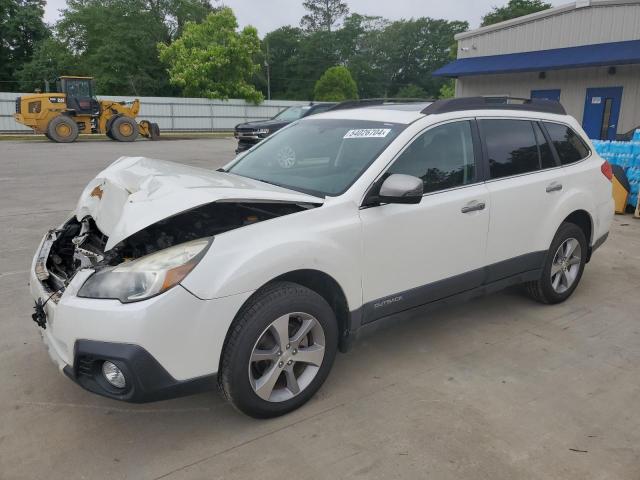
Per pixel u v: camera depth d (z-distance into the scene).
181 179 3.16
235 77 38.56
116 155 17.66
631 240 7.02
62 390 3.32
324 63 77.81
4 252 6.17
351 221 3.14
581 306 4.74
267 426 2.97
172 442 2.84
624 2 13.95
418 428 2.96
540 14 15.92
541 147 4.39
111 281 2.56
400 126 3.60
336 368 3.62
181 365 2.58
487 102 4.13
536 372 3.59
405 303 3.51
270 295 2.84
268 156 4.05
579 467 2.67
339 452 2.76
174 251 2.67
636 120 14.15
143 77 47.88
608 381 3.49
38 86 47.78
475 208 3.76
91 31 48.59
